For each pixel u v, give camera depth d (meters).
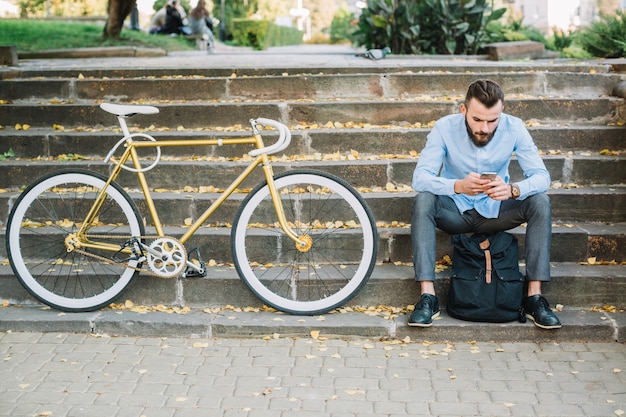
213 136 5.31
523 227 4.68
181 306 4.41
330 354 3.96
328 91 5.90
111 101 5.89
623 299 4.32
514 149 4.23
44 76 6.11
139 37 15.04
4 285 4.47
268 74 6.11
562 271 4.39
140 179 4.29
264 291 4.27
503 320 4.09
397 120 5.54
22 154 5.39
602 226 4.74
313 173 4.18
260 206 4.79
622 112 5.50
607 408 3.39
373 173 5.04
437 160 4.22
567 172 5.05
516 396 3.51
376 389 3.59
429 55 8.64
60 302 4.35
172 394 3.54
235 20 18.61
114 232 4.66
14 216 4.31
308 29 30.73
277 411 3.38
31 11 19.09
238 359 3.91
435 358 3.91
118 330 4.22
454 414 3.35
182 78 5.99
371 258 4.20
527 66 6.17
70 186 5.04
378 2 9.23
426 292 4.14
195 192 5.04
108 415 3.35
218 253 4.62
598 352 3.97
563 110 5.51
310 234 4.59
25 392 3.55
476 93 3.96
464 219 4.22
